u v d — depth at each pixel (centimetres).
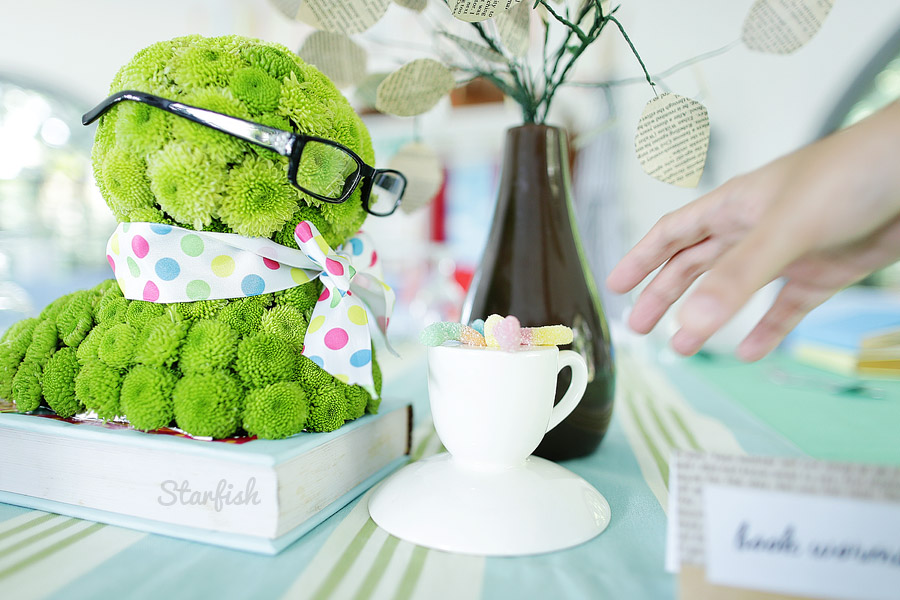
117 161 39
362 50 55
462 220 265
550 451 50
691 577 32
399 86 52
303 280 44
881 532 31
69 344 43
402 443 52
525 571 35
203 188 38
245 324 42
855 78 185
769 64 193
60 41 197
